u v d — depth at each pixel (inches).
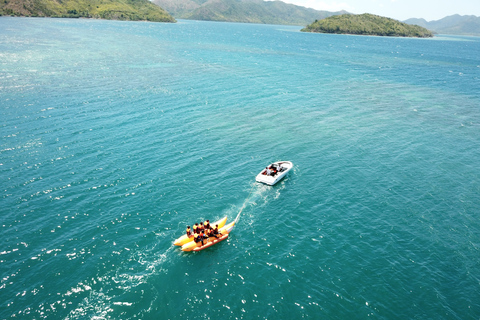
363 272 893.2
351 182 1385.3
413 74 4062.5
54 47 4392.2
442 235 1065.5
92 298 778.8
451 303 802.8
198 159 1507.1
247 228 1074.7
